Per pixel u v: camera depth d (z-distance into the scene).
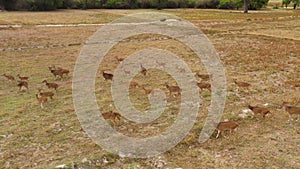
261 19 41.97
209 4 71.69
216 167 6.52
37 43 22.84
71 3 61.75
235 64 16.42
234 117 9.13
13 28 30.66
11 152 7.20
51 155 7.07
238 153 7.09
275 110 9.71
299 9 69.06
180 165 6.62
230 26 33.88
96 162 6.71
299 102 10.35
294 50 19.81
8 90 12.27
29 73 14.83
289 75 14.02
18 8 55.28
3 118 9.29
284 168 6.42
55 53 19.53
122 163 6.73
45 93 10.70
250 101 10.61
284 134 8.05
